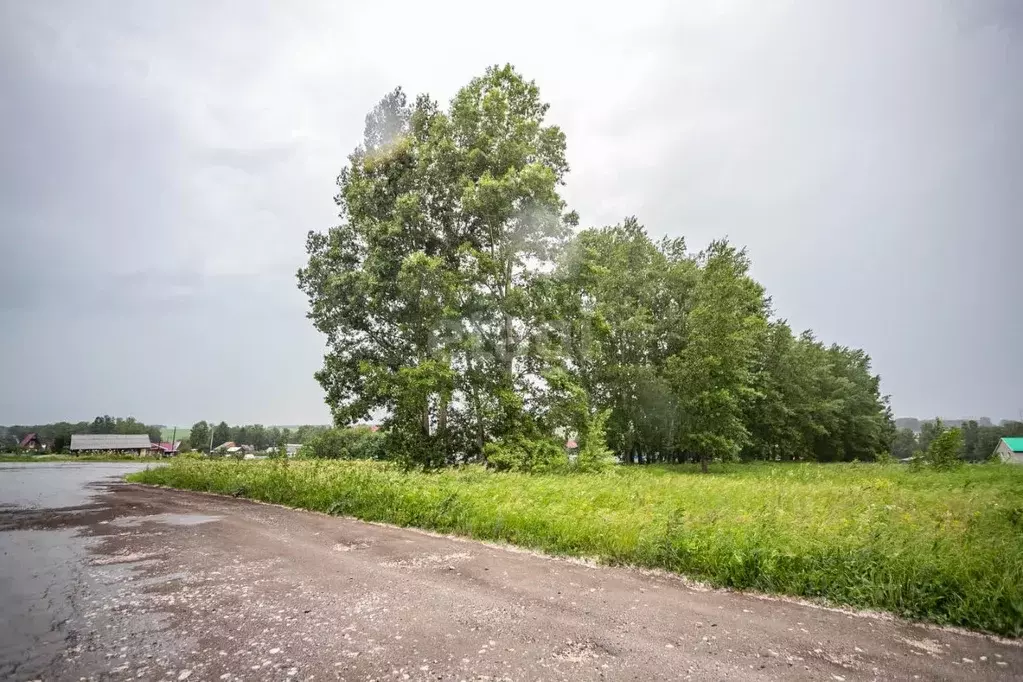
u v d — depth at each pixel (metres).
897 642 4.82
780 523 7.93
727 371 34.03
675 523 7.81
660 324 39.28
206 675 4.04
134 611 5.47
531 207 22.89
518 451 20.88
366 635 4.82
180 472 21.83
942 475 23.62
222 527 10.55
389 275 23.75
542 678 3.99
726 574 6.62
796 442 47.12
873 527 7.54
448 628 4.99
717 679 4.00
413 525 10.72
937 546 6.48
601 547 8.03
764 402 44.38
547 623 5.14
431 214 25.17
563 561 7.75
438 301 22.11
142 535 9.69
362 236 25.41
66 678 3.99
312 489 14.04
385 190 24.61
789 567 6.47
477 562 7.57
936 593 5.66
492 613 5.41
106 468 45.72
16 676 4.01
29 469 42.91
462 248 22.89
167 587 6.31
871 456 60.28
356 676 4.01
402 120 25.94
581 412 23.17
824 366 52.50
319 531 10.09
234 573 6.95
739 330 35.16
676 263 41.59
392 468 19.00
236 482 17.53
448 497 10.93
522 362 23.81
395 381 21.91
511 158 23.62
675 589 6.40
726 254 39.50
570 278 24.19
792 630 5.06
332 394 24.55
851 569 6.21
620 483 15.04
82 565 7.41
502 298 23.42
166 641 4.69
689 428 35.09
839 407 50.16
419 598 5.89
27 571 7.09
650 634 4.89
